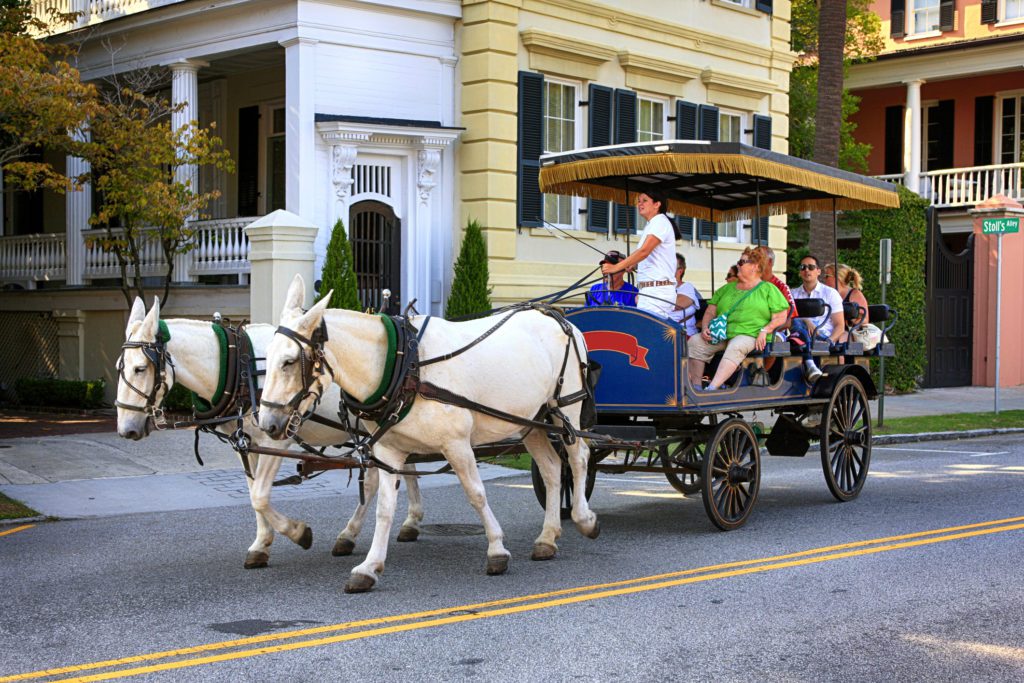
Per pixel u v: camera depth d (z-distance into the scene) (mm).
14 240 21828
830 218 22297
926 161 34625
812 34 32312
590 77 20516
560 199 20250
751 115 24391
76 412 19156
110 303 19641
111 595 7812
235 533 10070
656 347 9711
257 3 17578
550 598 7711
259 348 8758
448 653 6457
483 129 18578
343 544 9164
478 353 8375
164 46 19156
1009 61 30828
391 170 18281
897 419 19797
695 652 6473
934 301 26672
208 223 18078
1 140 18109
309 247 16500
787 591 7863
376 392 7805
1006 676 6062
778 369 11031
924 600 7613
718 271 23656
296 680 5992
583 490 9438
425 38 18531
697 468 10156
